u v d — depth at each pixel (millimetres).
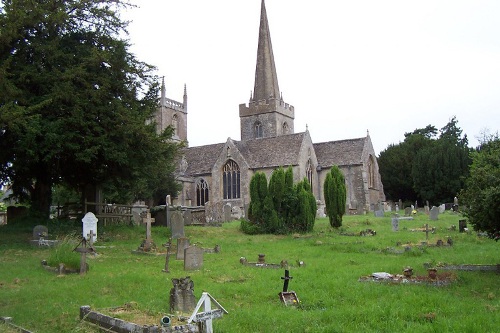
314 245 25578
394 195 77750
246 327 10164
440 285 14078
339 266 18000
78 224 28781
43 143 24375
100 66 27203
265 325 10258
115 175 29688
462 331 9297
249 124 77500
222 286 14188
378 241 25375
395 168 76250
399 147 78688
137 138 26953
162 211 33000
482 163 16531
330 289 13711
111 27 28594
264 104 76438
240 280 15461
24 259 19469
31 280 15414
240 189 61750
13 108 21719
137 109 28375
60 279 15508
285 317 10781
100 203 30172
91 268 17344
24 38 25844
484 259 18750
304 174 61000
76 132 25109
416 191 69750
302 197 32375
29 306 12258
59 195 46938
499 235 16000
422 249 21875
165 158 30516
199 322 9500
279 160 61062
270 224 31875
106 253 21484
